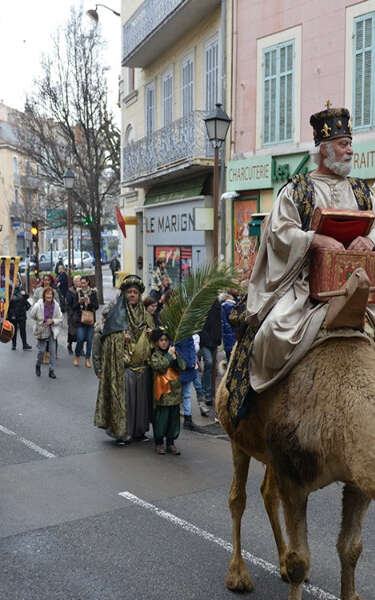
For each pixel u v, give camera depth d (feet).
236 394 13.50
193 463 25.98
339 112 12.81
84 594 15.60
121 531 19.19
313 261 12.38
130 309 28.71
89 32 89.71
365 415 10.14
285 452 11.89
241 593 15.66
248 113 52.65
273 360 12.16
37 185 126.93
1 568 16.89
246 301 14.03
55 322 44.19
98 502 21.52
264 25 50.19
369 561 17.12
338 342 11.60
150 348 28.22
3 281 28.40
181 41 67.77
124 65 79.10
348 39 42.78
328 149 12.90
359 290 10.94
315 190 12.94
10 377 44.45
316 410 11.13
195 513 20.58
